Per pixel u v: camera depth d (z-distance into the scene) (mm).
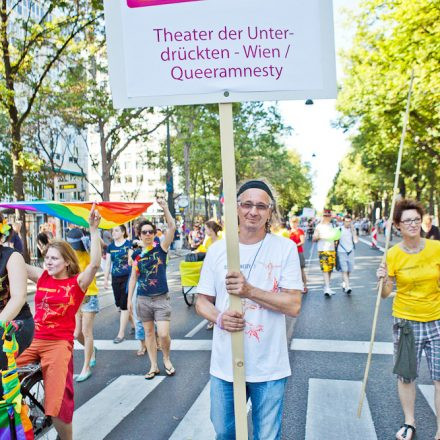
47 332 3619
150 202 5500
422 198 38469
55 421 3439
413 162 28688
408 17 14367
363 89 18172
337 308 9391
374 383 5102
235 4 2430
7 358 2742
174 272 18594
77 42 17438
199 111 28969
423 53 14664
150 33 2449
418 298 3666
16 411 2734
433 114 17250
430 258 3633
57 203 4824
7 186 22344
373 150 23984
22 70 15578
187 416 4406
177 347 6949
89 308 5703
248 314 2496
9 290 3053
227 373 2510
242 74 2449
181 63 2451
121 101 2473
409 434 3742
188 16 2436
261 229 2648
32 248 23234
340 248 11203
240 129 34688
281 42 2449
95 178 61500
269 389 2479
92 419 4426
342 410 4410
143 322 5621
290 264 2562
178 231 33562
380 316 8508
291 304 2461
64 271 3758
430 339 3678
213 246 2691
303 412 4383
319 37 2451
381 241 37875
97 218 3846
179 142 33250
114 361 6305
